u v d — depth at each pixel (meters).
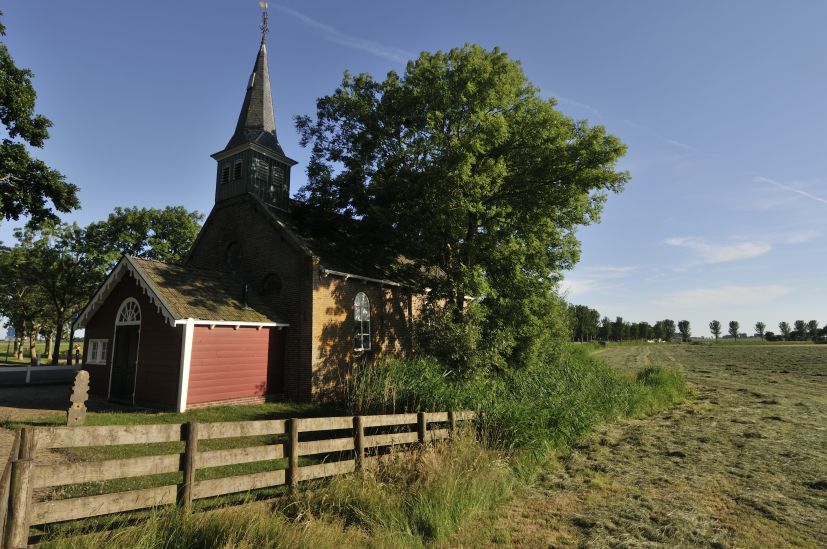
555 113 18.61
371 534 5.91
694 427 13.95
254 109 22.47
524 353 20.11
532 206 19.47
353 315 19.47
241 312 16.53
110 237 38.41
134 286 16.52
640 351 67.06
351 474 7.21
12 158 21.95
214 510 5.31
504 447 9.77
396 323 22.11
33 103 22.95
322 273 17.86
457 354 16.02
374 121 20.14
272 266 18.88
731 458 10.49
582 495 8.12
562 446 11.26
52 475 4.27
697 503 7.70
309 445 6.79
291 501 6.24
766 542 6.27
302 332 17.44
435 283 19.22
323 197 21.33
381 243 21.84
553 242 22.66
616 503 7.71
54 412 13.11
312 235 20.72
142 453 9.20
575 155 17.62
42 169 23.61
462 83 17.92
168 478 7.65
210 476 8.02
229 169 21.52
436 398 10.94
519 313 20.42
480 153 17.80
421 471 7.56
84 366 18.20
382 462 7.84
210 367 14.99
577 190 18.53
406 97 18.94
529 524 6.85
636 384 20.00
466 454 8.47
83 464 4.50
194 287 16.48
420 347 17.45
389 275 22.14
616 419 15.10
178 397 14.04
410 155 19.30
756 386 24.47
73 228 37.38
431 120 17.36
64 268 37.19
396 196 19.47
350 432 11.26
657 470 9.62
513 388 14.69
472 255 19.33
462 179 16.53
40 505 4.17
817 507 7.56
